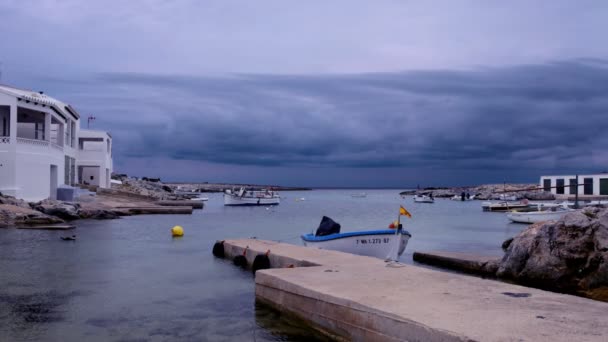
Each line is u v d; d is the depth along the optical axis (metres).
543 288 15.62
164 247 24.91
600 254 14.59
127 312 12.18
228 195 82.50
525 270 16.20
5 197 36.06
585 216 15.78
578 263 15.05
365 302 9.20
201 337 10.34
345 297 9.66
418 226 44.41
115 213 45.78
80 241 26.20
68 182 52.34
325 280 11.56
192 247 25.03
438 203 113.62
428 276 11.91
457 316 8.13
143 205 57.28
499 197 129.38
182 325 11.16
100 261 19.86
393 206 95.88
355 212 71.88
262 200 86.69
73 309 12.39
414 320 7.95
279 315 11.90
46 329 10.75
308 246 20.69
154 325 11.14
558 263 15.34
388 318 8.44
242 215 57.84
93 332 10.59
